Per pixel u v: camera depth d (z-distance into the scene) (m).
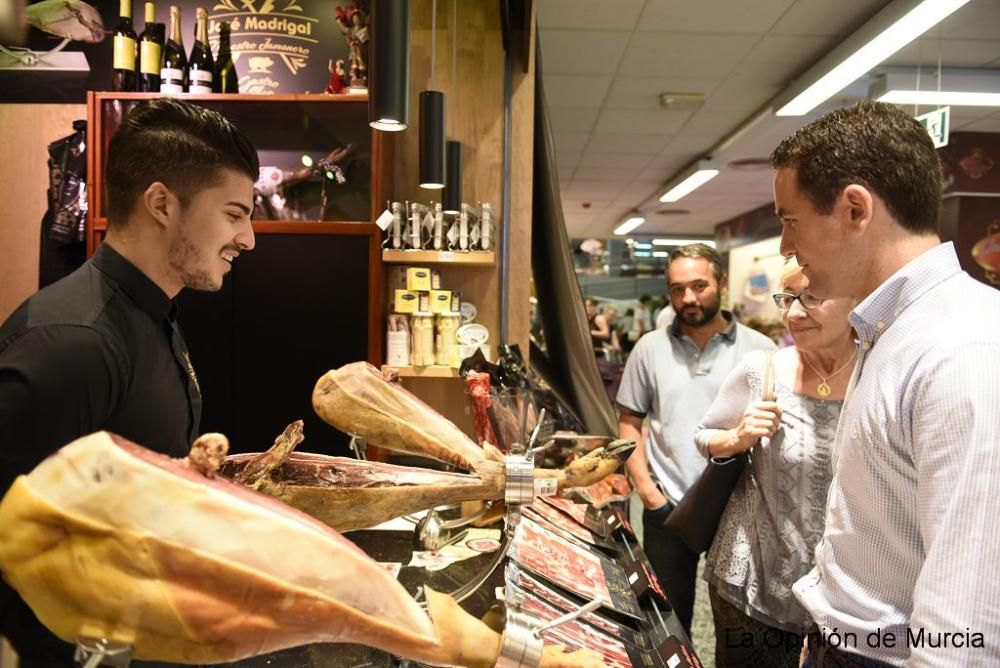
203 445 0.60
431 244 2.50
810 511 1.60
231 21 2.80
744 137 5.93
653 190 8.73
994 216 5.52
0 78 2.86
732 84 4.74
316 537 0.61
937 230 1.05
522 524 1.61
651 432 2.66
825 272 1.08
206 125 1.00
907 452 0.96
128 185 0.97
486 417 1.79
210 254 1.03
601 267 12.77
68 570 0.55
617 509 2.14
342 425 1.09
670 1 3.51
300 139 2.61
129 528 0.55
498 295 2.71
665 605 1.44
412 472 1.08
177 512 0.56
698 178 7.26
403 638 0.64
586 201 9.62
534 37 2.68
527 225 2.70
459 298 2.51
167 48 2.62
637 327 11.08
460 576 1.36
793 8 3.57
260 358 2.44
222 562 0.56
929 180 1.01
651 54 4.22
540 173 2.85
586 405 2.99
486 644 0.70
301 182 2.60
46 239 2.88
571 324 2.94
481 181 2.72
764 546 1.66
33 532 0.55
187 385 1.12
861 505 1.04
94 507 0.55
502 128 2.70
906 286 1.00
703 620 3.21
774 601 1.63
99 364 0.88
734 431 1.70
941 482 0.86
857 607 1.04
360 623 0.62
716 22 3.76
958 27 3.72
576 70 4.52
